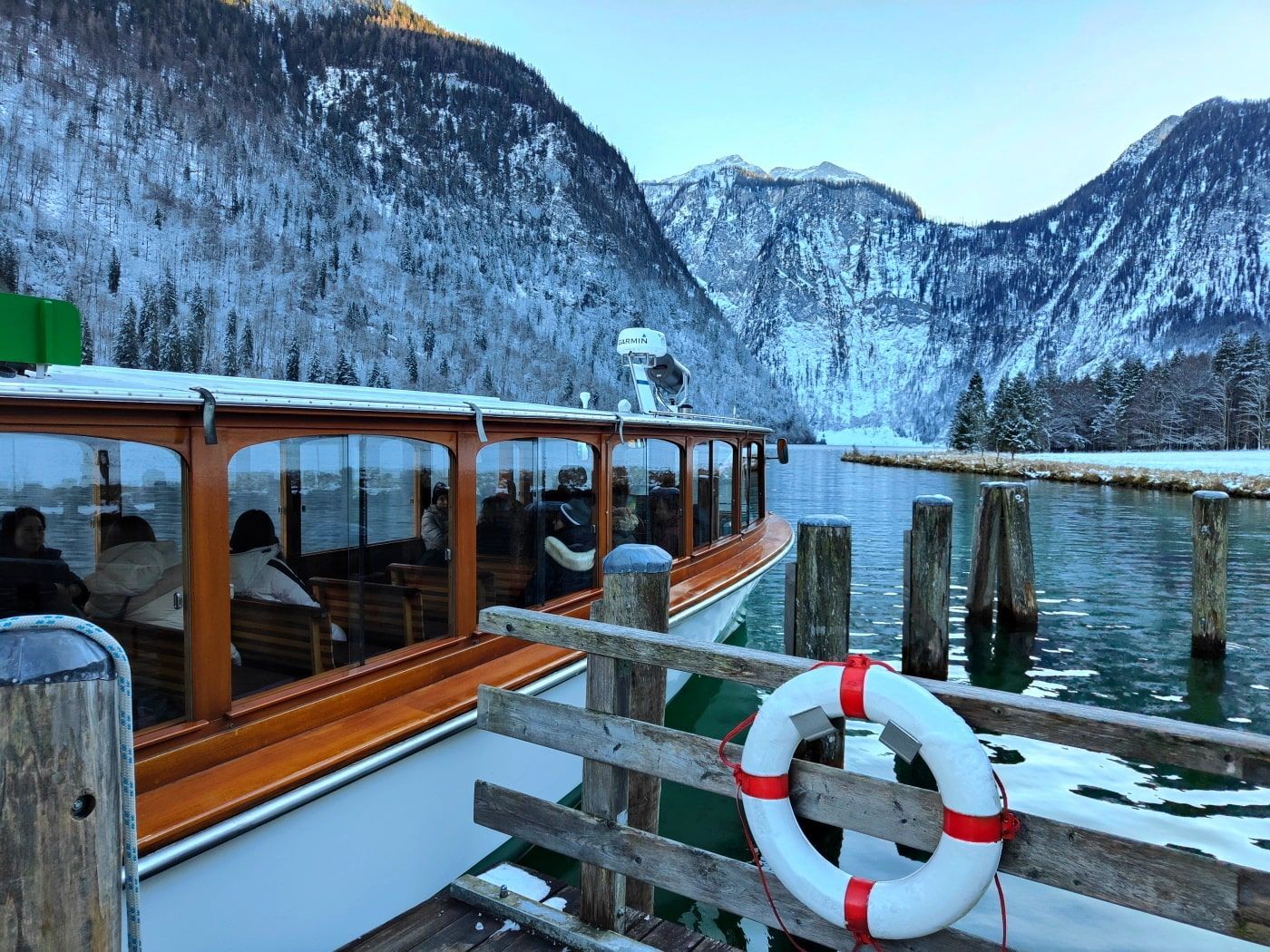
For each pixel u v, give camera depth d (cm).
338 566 350
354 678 355
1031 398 8588
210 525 288
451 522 407
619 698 283
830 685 224
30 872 125
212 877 278
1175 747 186
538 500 480
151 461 272
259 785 283
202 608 287
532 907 305
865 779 226
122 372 330
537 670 425
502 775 417
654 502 631
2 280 10575
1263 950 401
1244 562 1562
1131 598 1238
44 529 248
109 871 133
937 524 798
